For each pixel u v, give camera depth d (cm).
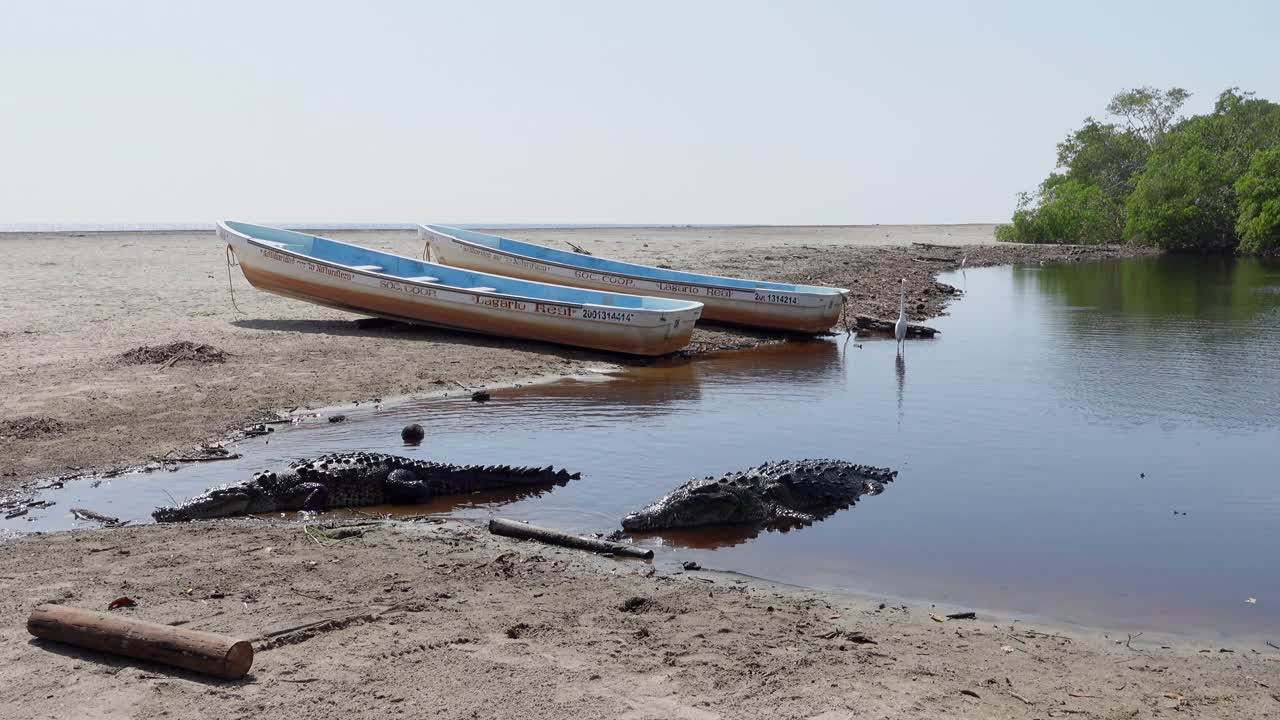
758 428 1521
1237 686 672
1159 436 1479
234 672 640
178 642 648
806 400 1736
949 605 848
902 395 1786
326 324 2348
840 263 4603
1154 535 1048
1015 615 827
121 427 1420
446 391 1742
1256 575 931
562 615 774
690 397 1750
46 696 610
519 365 1980
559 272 2723
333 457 1169
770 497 1110
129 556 905
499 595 819
